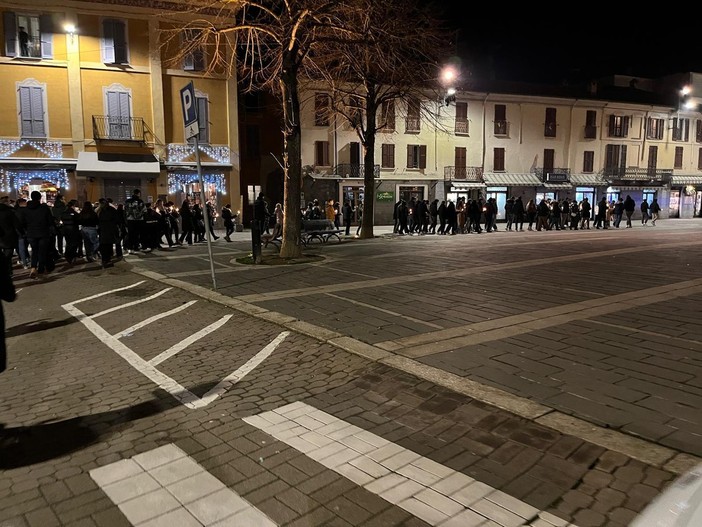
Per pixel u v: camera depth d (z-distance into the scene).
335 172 34.06
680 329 6.59
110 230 12.98
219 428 4.04
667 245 18.45
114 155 25.89
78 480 3.34
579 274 11.38
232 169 27.94
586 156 41.53
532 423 3.92
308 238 20.31
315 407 4.39
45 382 5.14
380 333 6.50
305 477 3.31
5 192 24.34
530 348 5.80
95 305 8.72
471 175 37.84
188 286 10.02
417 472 3.32
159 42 26.05
